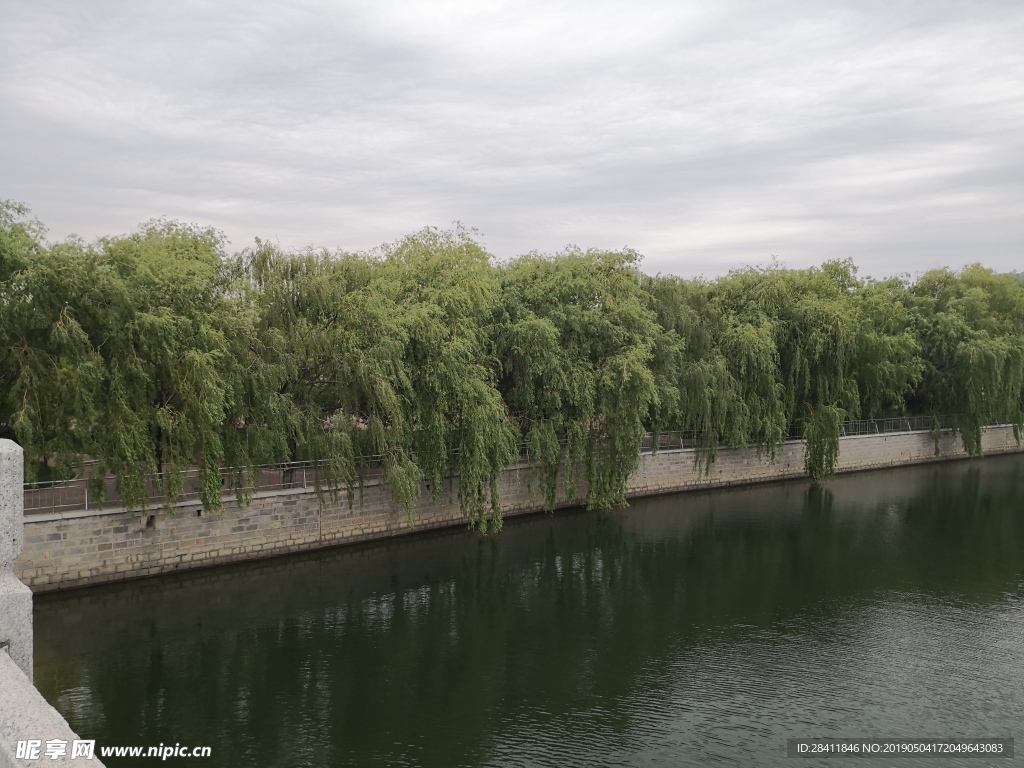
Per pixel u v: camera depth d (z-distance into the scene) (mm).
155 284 29312
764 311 54625
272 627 29016
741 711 23375
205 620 29312
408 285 38094
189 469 33344
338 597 32375
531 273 44125
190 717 22172
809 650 28000
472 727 22109
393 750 20797
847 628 30125
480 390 37000
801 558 39688
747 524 46125
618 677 25625
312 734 21500
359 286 36094
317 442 34156
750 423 51719
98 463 29094
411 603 32156
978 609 32344
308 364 34781
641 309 43969
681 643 28594
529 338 40562
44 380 26719
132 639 27391
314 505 36750
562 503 47688
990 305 72375
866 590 34750
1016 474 63312
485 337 39406
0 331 26125
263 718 22266
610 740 21578
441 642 28375
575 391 41594
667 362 46562
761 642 28781
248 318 31391
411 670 25859
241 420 32781
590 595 33844
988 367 63438
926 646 28312
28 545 28391
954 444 70375
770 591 34656
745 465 57250
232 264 33781
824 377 54938
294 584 33625
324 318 34781
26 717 5578
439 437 36531
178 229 33062
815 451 54500
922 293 71688
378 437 34312
